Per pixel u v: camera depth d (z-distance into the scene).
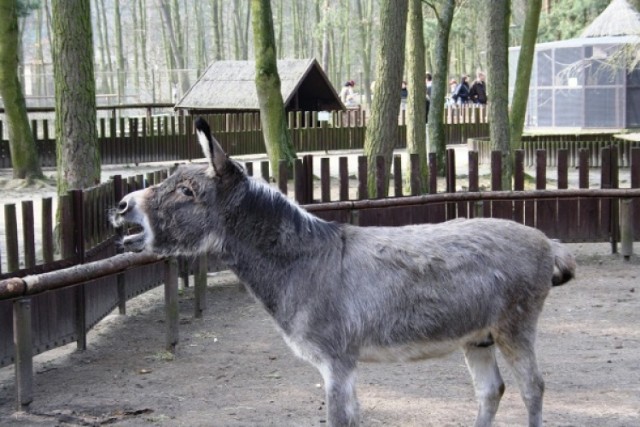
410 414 6.39
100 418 6.29
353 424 5.17
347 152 29.95
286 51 82.94
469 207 11.99
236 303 10.03
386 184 11.53
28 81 43.16
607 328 8.71
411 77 16.11
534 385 5.54
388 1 12.59
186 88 48.75
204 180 5.20
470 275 5.34
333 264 5.20
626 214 11.91
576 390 6.88
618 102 31.19
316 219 5.34
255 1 16.89
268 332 8.77
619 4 31.86
